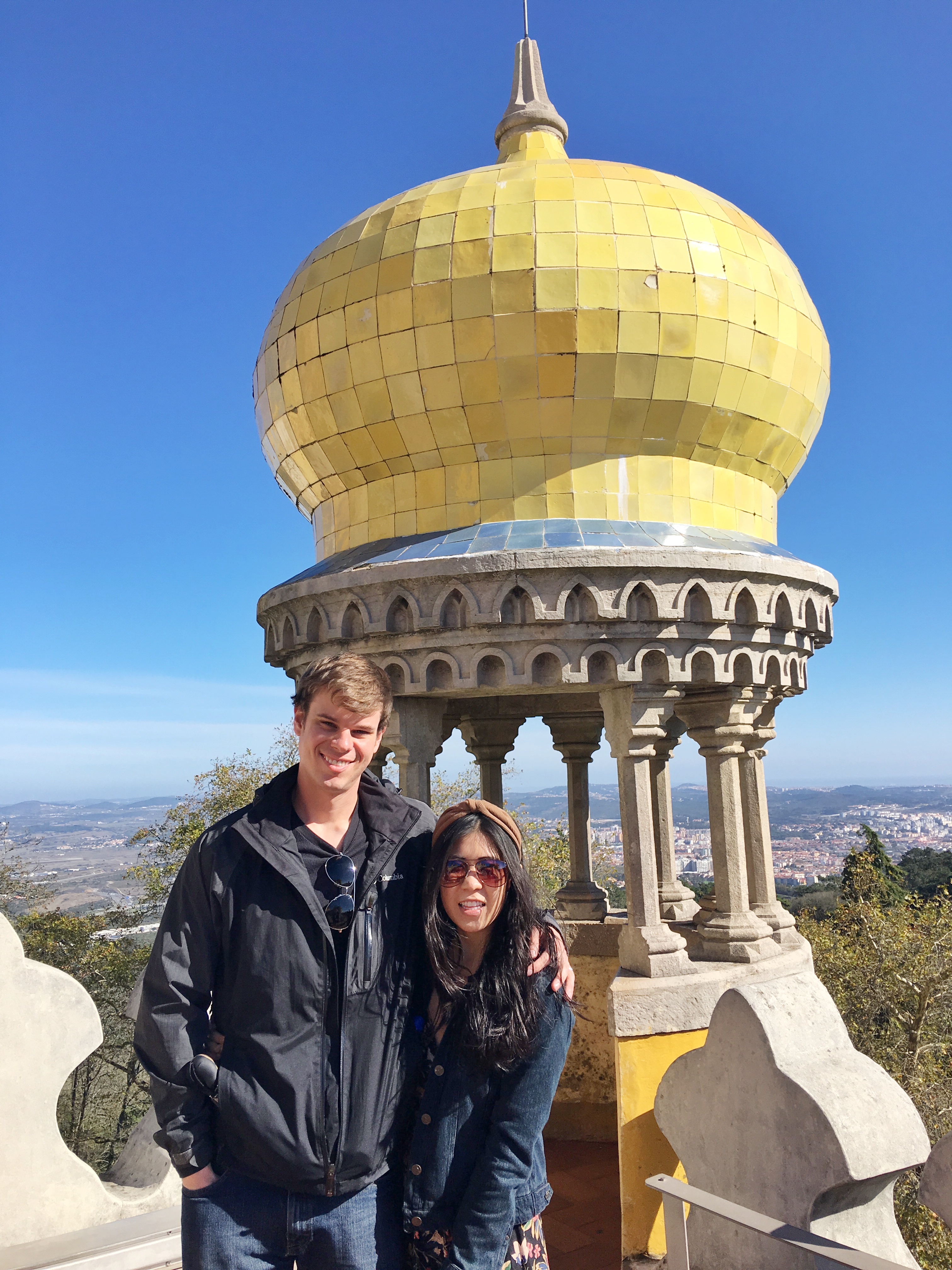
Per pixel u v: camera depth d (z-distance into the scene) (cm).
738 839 958
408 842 377
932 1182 454
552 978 356
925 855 7256
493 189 954
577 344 903
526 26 1291
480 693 920
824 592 1017
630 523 925
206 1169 347
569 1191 1043
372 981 350
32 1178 574
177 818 3847
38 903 3859
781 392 1012
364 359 966
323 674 363
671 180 1015
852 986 3297
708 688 962
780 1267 498
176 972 345
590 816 1340
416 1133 360
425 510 971
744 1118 530
